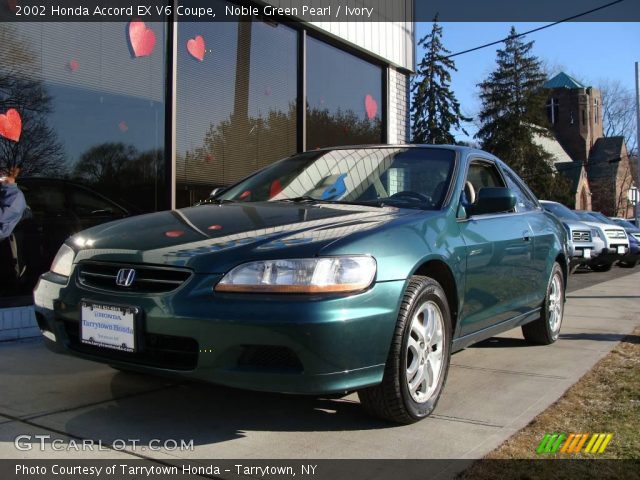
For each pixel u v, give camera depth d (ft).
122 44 20.29
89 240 11.13
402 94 36.01
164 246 10.12
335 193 13.42
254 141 25.49
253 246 9.73
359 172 13.97
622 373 14.53
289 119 27.45
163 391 12.41
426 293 10.67
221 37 23.82
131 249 10.26
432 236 11.34
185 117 22.30
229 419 10.90
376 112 33.73
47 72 18.33
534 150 168.25
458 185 13.10
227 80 24.11
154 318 9.43
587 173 239.30
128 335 9.64
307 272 9.22
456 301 11.96
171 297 9.40
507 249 14.06
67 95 18.81
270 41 26.25
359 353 9.41
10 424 10.47
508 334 19.51
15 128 17.57
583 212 53.06
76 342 10.74
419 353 10.73
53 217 18.33
